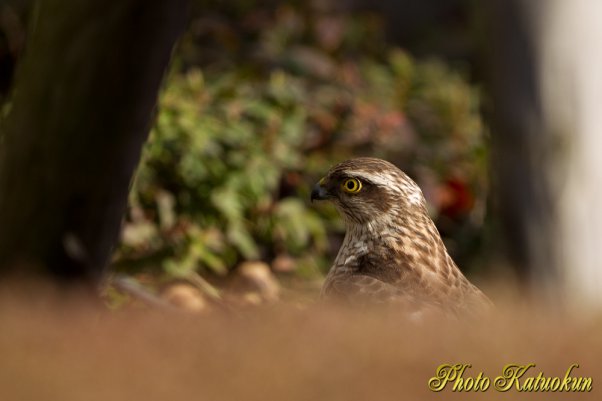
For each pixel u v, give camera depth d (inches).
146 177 629.6
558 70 294.7
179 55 722.2
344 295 411.2
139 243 619.2
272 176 658.8
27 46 331.9
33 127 330.0
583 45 293.6
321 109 725.9
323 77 786.2
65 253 338.3
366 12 1019.3
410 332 200.2
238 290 589.3
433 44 1206.3
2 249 340.8
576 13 293.0
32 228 337.4
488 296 428.8
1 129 348.2
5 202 338.3
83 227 339.0
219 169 649.6
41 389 170.7
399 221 452.1
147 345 187.0
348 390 173.8
